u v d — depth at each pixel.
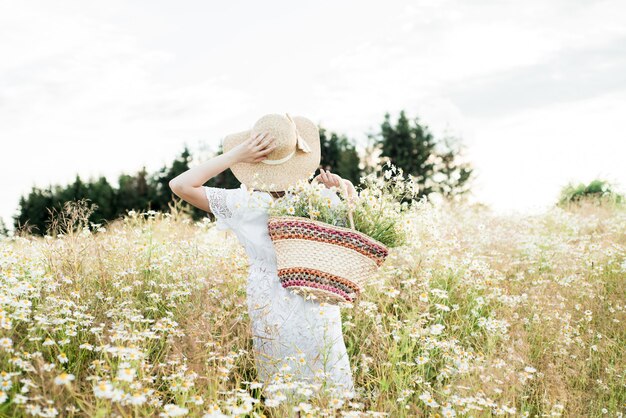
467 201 9.73
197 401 2.48
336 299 3.03
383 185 3.34
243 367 3.30
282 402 2.78
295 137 3.25
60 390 2.40
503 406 2.90
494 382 3.22
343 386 3.05
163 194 24.28
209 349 3.04
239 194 3.25
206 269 4.41
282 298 3.14
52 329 2.96
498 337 4.02
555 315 4.30
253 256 3.27
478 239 6.59
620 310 4.72
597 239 7.48
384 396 3.09
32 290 3.15
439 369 3.56
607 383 3.74
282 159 3.27
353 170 23.78
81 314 3.10
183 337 3.24
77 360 2.93
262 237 3.21
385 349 3.48
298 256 2.99
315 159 3.39
